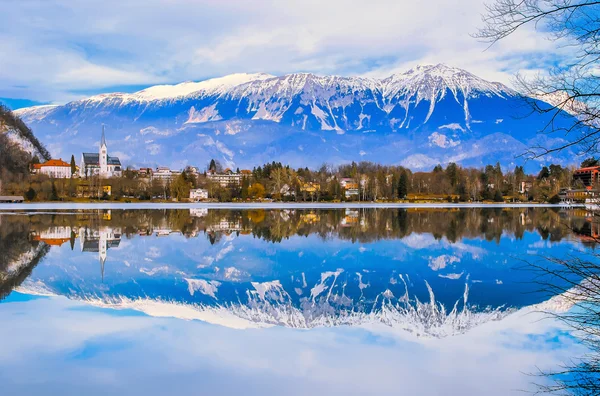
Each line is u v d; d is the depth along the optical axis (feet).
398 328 68.95
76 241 162.09
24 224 219.82
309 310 77.30
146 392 47.52
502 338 63.87
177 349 58.85
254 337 64.03
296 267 114.73
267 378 51.03
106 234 184.24
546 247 149.28
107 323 69.15
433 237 177.17
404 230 203.21
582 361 54.75
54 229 199.93
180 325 68.54
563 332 64.90
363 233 191.01
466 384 50.34
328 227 216.33
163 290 90.68
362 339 63.93
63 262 120.26
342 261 123.24
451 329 68.18
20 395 46.83
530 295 86.28
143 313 74.69
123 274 105.40
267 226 221.25
